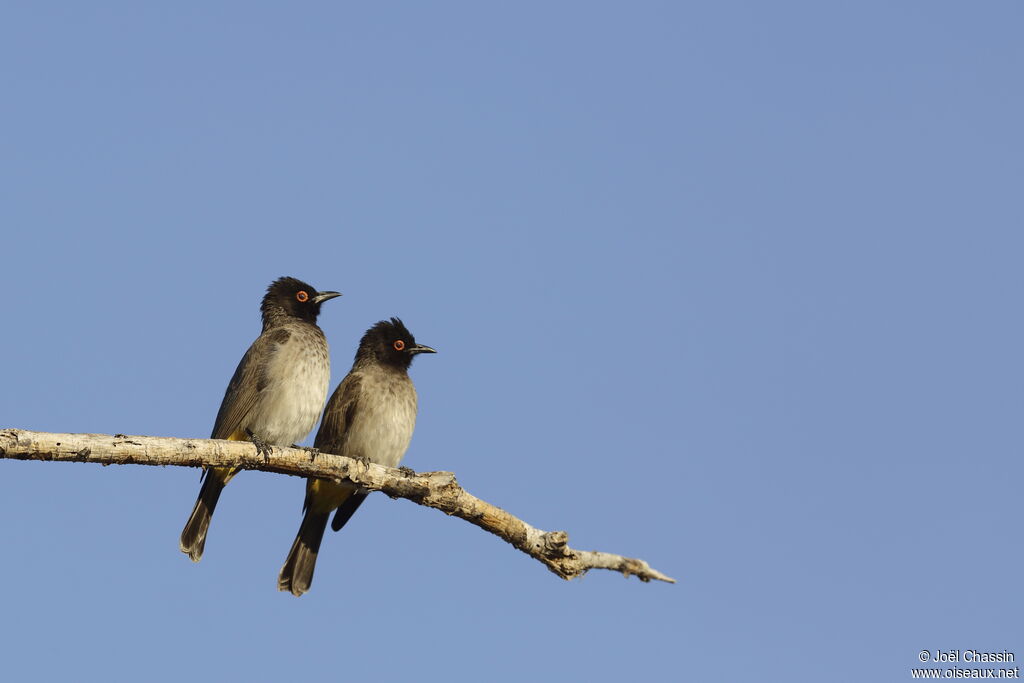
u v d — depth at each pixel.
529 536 12.26
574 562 12.16
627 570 12.23
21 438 9.98
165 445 10.99
